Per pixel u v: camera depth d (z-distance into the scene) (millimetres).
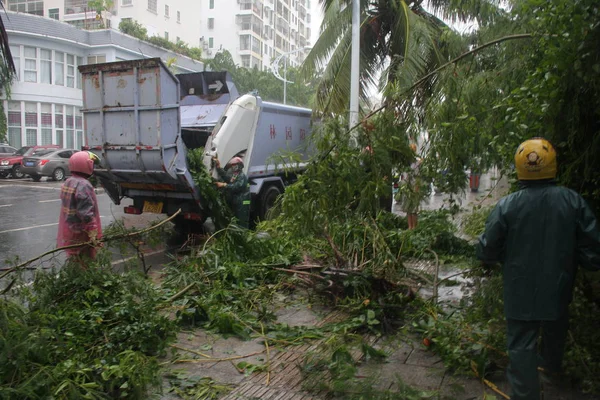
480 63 5266
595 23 3250
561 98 3693
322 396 3619
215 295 5441
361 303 5164
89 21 38094
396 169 5301
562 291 3035
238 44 65625
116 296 4820
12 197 16719
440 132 4867
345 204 5207
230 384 3803
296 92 37031
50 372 3414
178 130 8336
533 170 3111
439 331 4262
